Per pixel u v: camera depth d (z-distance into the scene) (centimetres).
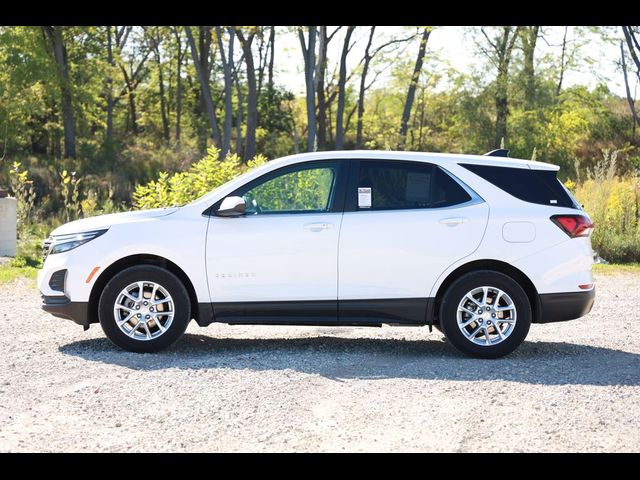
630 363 770
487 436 534
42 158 4075
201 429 547
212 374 699
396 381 682
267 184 803
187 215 796
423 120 5575
